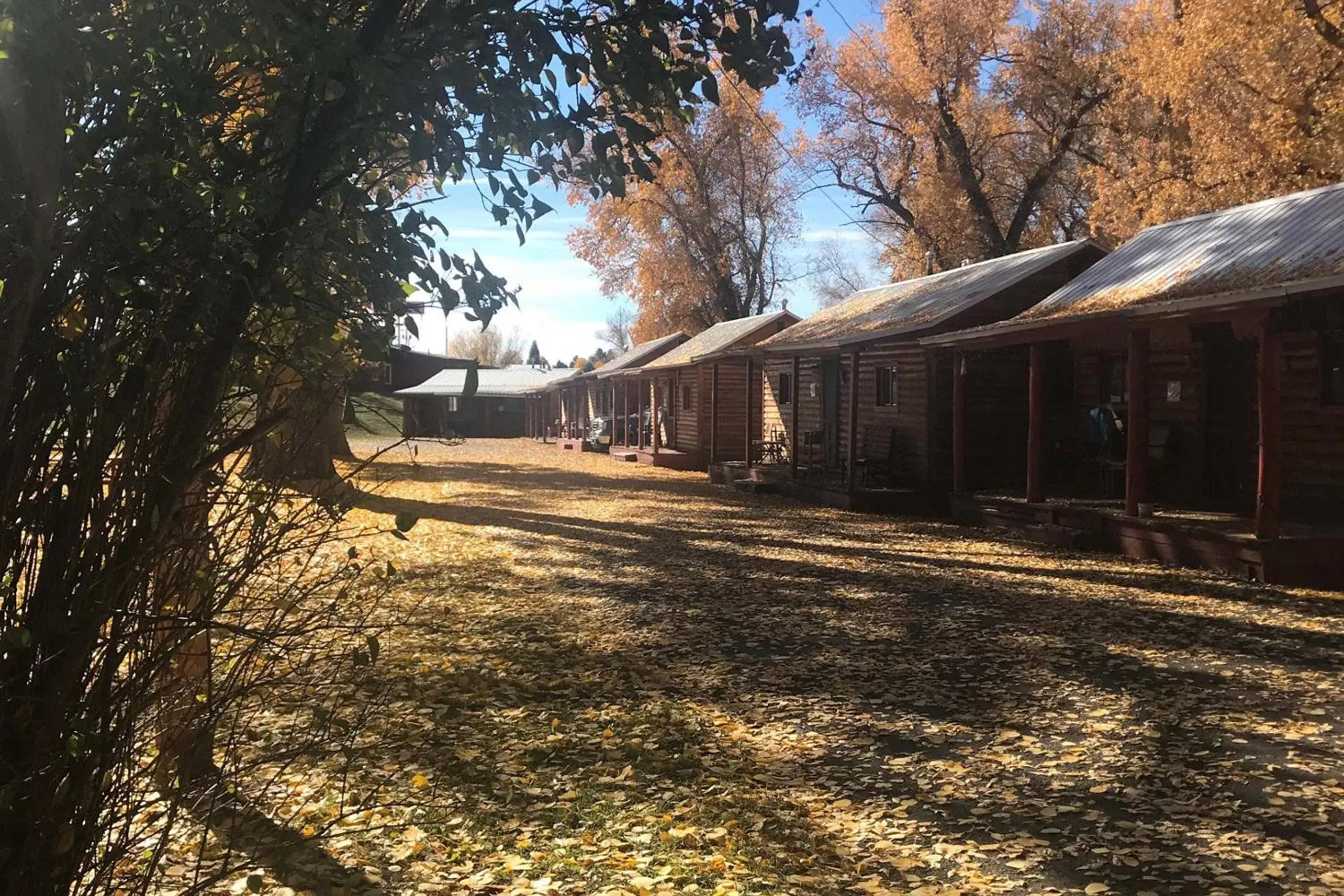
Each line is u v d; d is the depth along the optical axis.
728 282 50.47
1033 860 4.24
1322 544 10.85
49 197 1.94
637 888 3.96
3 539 2.19
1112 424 15.68
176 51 2.14
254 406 2.64
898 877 4.11
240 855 4.14
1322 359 12.66
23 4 1.82
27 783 2.20
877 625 9.07
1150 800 4.88
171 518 2.37
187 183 2.21
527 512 19.02
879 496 19.36
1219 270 12.61
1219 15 22.88
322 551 12.64
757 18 2.82
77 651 2.26
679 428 36.53
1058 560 12.89
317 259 2.55
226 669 3.16
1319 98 22.23
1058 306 15.66
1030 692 6.87
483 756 5.57
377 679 6.93
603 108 2.88
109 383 2.27
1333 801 4.78
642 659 7.86
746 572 12.12
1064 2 35.75
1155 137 31.78
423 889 3.96
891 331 19.16
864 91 38.38
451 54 2.62
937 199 38.88
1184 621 8.97
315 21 2.26
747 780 5.27
